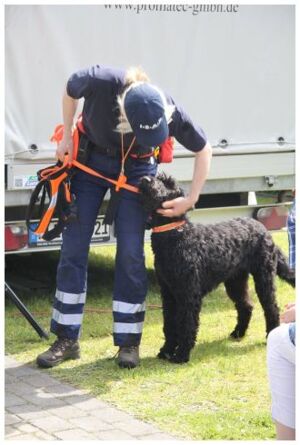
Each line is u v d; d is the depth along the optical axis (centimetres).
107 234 707
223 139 754
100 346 595
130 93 482
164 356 565
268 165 783
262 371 541
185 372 536
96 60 674
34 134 658
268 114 776
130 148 528
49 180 538
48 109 660
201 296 560
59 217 535
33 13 642
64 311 555
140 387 507
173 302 562
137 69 509
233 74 750
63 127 543
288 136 789
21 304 607
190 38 721
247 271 604
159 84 710
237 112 758
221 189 766
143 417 455
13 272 860
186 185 741
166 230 538
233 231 580
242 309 615
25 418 454
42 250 688
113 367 546
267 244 601
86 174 542
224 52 743
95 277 838
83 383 514
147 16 695
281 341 360
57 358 548
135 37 690
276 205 798
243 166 769
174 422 448
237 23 746
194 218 763
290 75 781
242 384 514
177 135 523
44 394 493
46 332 627
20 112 650
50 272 865
